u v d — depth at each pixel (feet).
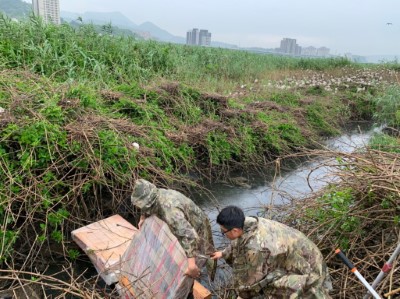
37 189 14.49
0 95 17.84
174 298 10.14
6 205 13.92
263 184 24.22
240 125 27.81
